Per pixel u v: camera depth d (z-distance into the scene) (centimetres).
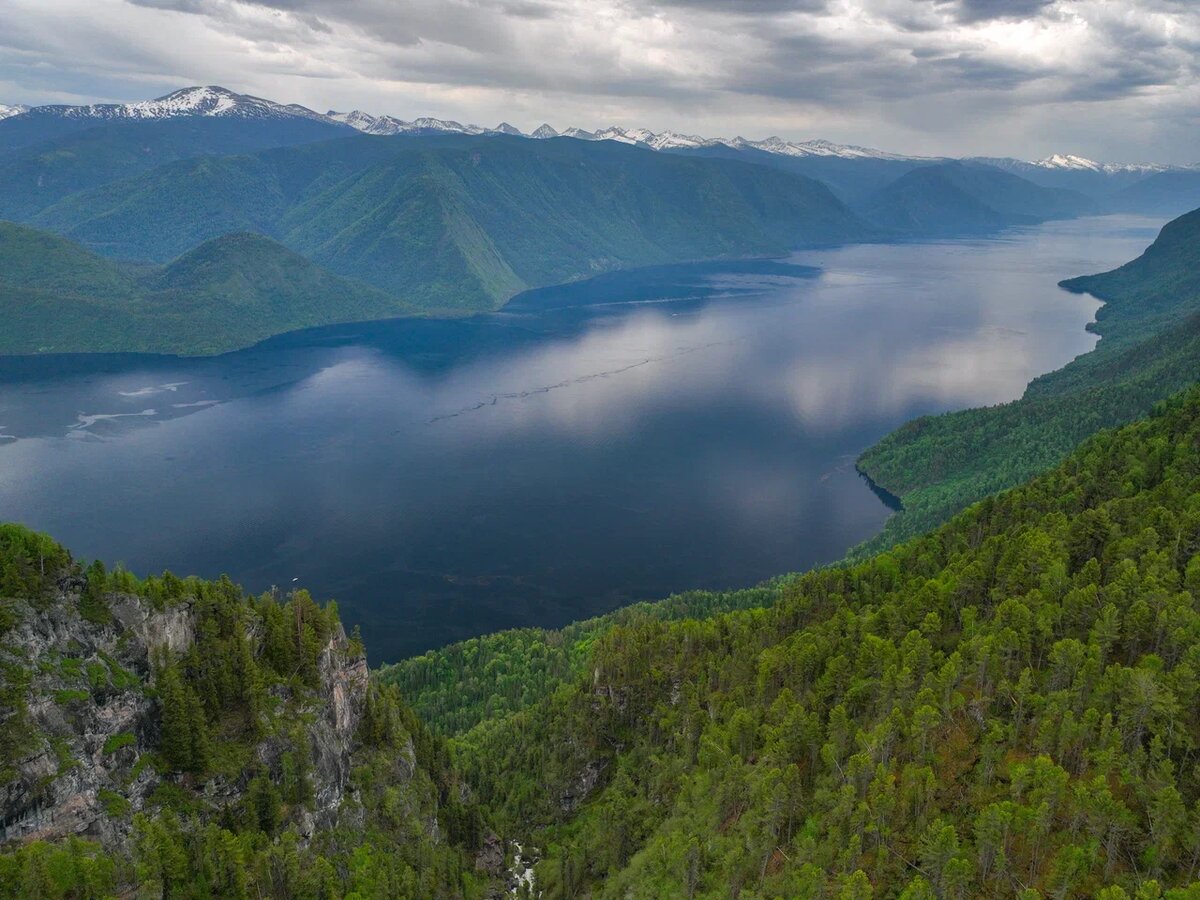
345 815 16575
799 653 18312
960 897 11750
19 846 12250
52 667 13438
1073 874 11431
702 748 17538
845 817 13500
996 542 19400
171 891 12838
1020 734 13975
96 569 14812
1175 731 12581
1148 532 16762
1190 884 10650
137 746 14125
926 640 16200
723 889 14088
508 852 19412
